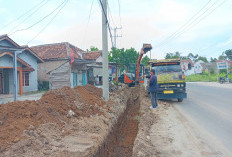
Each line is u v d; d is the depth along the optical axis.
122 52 35.69
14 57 11.06
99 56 29.30
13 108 4.23
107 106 7.84
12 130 3.46
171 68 12.38
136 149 4.43
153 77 9.11
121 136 6.94
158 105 10.23
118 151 5.64
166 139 5.20
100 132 5.01
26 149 3.12
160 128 6.23
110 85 14.14
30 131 3.59
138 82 20.28
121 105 9.53
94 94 9.10
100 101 8.12
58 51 24.48
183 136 5.44
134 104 13.22
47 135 3.79
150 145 4.76
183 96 11.27
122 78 25.70
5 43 16.39
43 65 23.59
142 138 5.05
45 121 4.27
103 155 4.55
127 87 19.81
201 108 9.48
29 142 3.27
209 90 18.55
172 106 10.20
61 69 14.26
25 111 4.27
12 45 17.00
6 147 3.01
